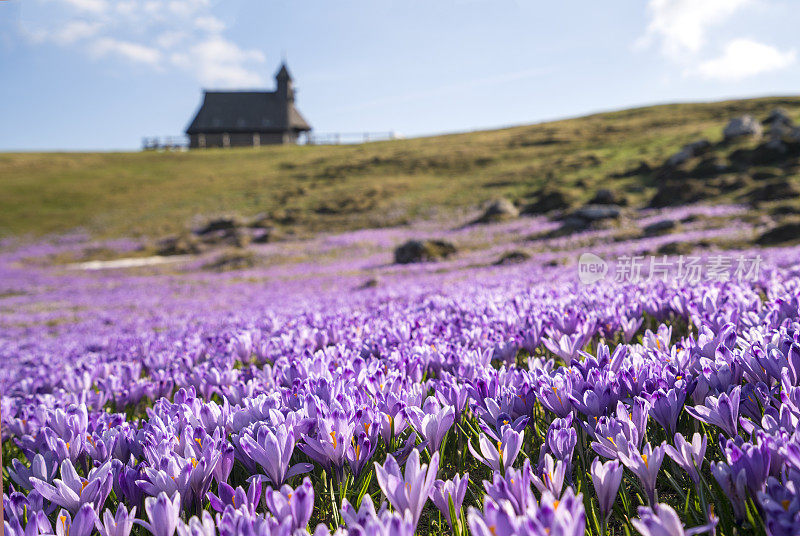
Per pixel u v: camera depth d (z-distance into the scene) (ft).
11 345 38.78
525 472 5.39
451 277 65.67
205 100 388.57
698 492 6.00
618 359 8.78
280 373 11.09
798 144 120.16
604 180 152.15
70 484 6.72
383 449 8.05
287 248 132.16
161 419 8.91
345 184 211.00
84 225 188.14
